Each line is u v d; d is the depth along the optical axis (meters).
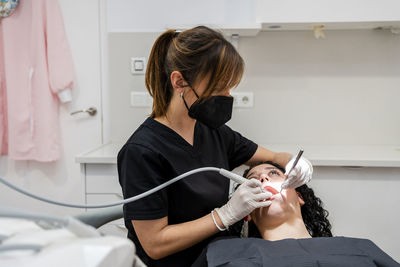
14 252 0.46
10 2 2.00
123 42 2.06
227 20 2.10
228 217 1.00
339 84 2.11
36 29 2.00
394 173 1.67
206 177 1.14
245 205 0.99
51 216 0.55
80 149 2.24
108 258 0.48
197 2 2.09
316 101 2.13
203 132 1.21
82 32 2.13
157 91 1.07
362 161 1.64
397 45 2.04
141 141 1.03
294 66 2.11
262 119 2.16
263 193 1.02
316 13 1.75
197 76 0.96
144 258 1.09
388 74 2.08
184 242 1.00
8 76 2.06
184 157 1.09
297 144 2.17
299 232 1.19
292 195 1.22
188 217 1.10
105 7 2.12
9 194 2.32
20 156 2.12
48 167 2.26
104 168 1.69
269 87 2.13
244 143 1.40
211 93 0.99
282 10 1.76
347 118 2.14
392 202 1.69
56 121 2.15
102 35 2.13
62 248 0.48
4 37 2.04
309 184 1.70
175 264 1.10
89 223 1.18
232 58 0.95
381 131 2.14
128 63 2.08
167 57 1.02
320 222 1.34
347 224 1.73
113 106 2.12
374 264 0.93
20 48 2.06
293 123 2.16
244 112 2.16
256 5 1.78
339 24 1.83
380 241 1.73
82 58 2.16
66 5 2.11
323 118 2.15
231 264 0.95
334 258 0.94
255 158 1.40
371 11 1.72
